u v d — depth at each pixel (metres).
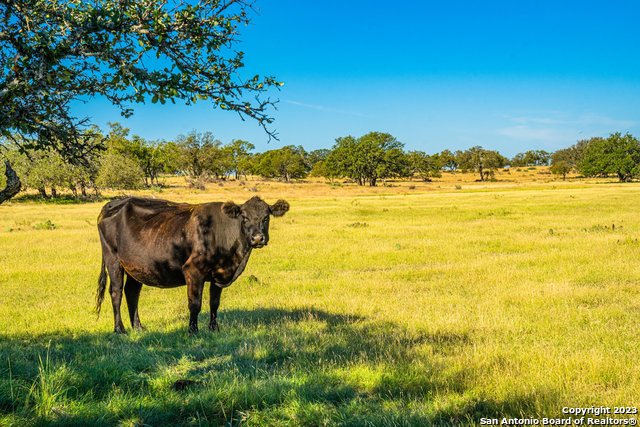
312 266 16.58
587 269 14.19
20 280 14.20
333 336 7.71
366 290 12.45
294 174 147.00
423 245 20.31
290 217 33.38
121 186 70.88
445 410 4.86
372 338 7.68
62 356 6.70
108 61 4.03
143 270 8.62
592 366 6.00
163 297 12.57
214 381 5.41
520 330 8.16
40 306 11.12
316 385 5.41
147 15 4.05
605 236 21.11
